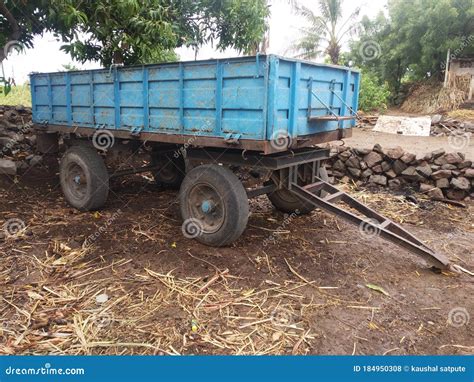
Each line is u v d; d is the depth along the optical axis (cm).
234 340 299
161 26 655
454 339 307
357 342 301
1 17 664
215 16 780
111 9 624
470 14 1895
